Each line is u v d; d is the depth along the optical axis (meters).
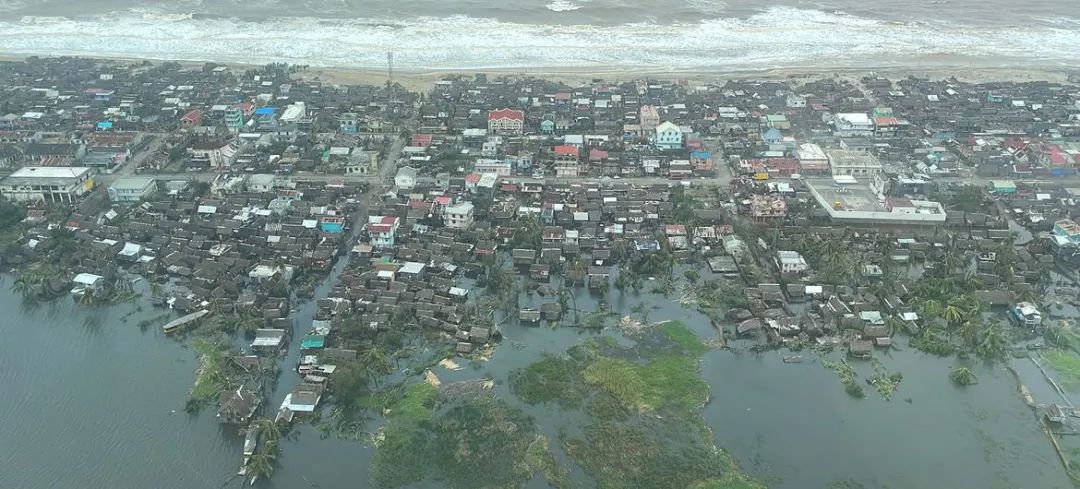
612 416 126.25
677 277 165.00
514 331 147.25
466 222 181.38
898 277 162.38
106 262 165.12
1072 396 130.88
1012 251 167.38
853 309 150.50
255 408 125.44
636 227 181.62
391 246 172.50
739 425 124.75
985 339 141.00
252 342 142.75
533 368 136.62
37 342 144.00
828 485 113.44
